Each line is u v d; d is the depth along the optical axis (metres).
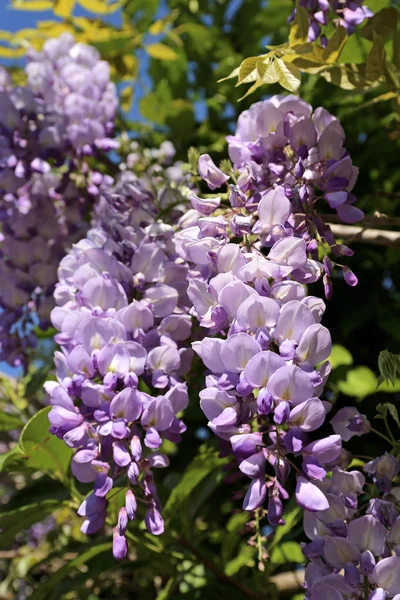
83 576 0.61
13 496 0.59
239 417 0.40
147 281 0.49
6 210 0.65
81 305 0.47
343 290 0.78
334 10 0.52
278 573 0.71
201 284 0.42
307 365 0.39
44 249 0.64
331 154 0.48
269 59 0.47
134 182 0.56
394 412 0.47
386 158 0.80
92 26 0.83
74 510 0.58
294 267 0.42
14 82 0.85
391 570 0.40
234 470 0.62
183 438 0.78
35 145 0.63
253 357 0.38
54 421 0.42
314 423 0.38
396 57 0.55
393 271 0.80
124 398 0.42
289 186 0.45
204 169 0.47
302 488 0.38
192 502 0.63
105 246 0.50
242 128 0.50
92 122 0.63
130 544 0.58
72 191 0.64
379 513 0.42
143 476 0.43
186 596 0.60
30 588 0.90
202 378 0.60
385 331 0.79
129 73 0.87
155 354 0.45
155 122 0.88
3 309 0.65
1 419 0.65
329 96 0.78
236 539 0.65
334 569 0.42
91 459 0.41
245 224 0.43
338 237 0.54
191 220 0.52
